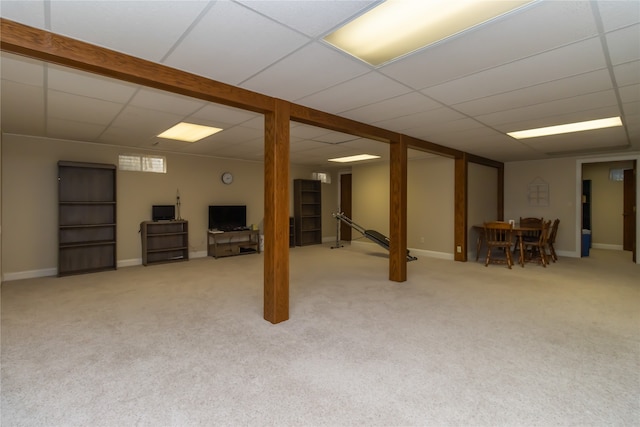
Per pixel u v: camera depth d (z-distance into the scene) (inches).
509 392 77.3
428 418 68.1
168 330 114.5
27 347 100.5
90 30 73.4
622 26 71.6
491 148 227.8
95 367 88.7
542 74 98.8
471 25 71.8
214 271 214.1
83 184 212.2
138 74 87.3
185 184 260.5
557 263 239.9
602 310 135.3
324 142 210.2
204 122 159.6
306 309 136.9
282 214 122.3
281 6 64.6
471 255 264.5
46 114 146.0
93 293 161.3
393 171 183.5
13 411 69.8
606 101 123.6
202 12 66.5
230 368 88.4
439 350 99.1
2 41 68.3
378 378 83.5
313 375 85.0
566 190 269.4
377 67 93.8
